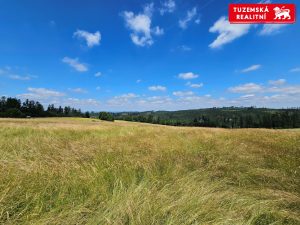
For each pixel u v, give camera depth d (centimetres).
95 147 756
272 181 493
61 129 1497
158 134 1258
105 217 286
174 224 294
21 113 10275
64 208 310
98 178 442
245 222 319
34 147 691
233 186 468
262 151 761
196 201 352
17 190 331
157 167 559
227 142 936
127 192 367
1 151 569
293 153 739
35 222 271
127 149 740
